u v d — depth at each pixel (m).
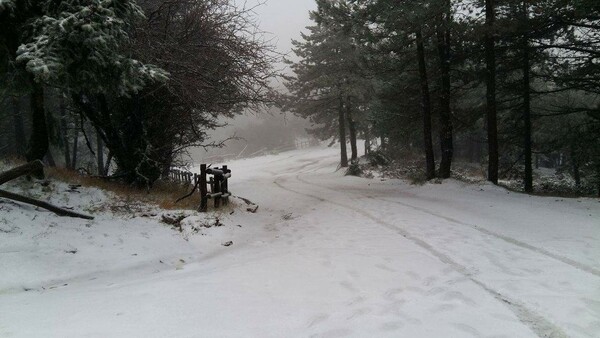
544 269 5.07
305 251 6.57
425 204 11.09
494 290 4.35
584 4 10.41
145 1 10.20
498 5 14.13
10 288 4.63
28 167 6.75
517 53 15.00
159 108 11.16
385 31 16.55
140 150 10.42
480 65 16.70
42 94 7.87
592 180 16.70
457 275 4.90
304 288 4.56
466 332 3.35
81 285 5.01
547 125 22.41
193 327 3.40
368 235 7.53
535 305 3.92
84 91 8.43
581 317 3.63
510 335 3.29
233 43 10.39
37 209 6.72
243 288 4.57
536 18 12.77
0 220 5.91
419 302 4.04
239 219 9.73
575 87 14.37
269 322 3.55
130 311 3.79
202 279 5.01
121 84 7.33
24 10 6.70
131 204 8.61
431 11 13.59
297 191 17.28
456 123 18.16
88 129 19.00
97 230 6.73
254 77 10.88
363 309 3.87
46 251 5.57
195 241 7.41
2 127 18.53
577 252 5.81
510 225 7.86
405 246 6.46
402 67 17.84
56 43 6.25
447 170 16.67
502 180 22.58
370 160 28.61
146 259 6.15
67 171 9.58
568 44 13.66
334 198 13.76
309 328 3.43
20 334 3.19
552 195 13.31
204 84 9.81
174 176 18.75
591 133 15.17
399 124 19.28
